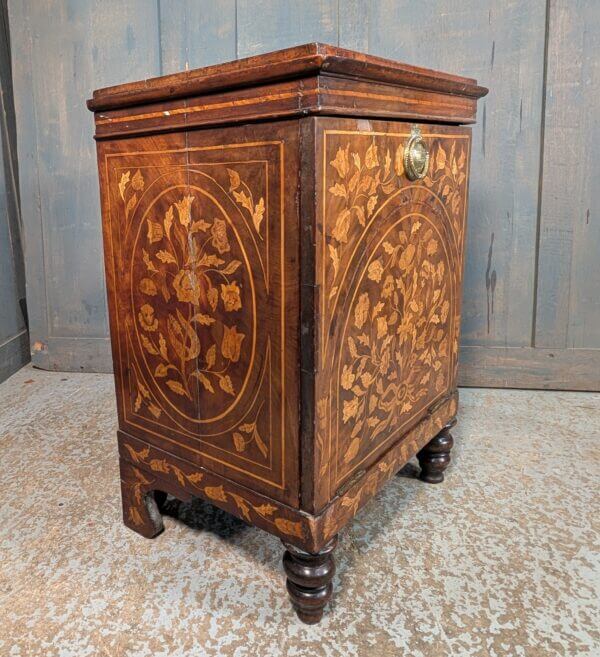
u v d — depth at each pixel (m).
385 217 0.83
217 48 1.66
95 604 0.90
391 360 0.93
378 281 0.84
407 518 1.11
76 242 1.84
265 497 0.84
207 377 0.87
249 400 0.82
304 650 0.82
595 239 1.62
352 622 0.87
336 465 0.82
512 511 1.13
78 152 1.78
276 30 1.62
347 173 0.72
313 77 0.65
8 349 1.89
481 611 0.88
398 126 0.82
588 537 1.05
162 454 0.97
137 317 0.95
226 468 0.88
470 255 1.68
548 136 1.57
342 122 0.70
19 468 1.30
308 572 0.82
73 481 1.25
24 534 1.07
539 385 1.73
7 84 1.91
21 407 1.64
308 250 0.70
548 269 1.65
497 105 1.59
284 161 0.70
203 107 0.76
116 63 1.71
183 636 0.84
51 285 1.89
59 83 1.75
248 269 0.77
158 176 0.85
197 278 0.84
